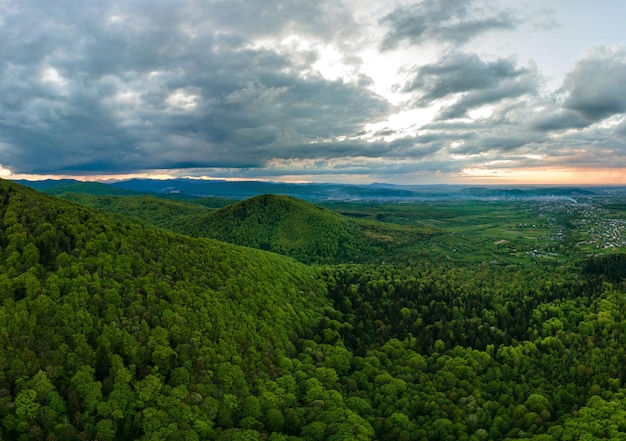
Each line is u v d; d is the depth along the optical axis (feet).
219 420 358.64
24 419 294.05
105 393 335.88
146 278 448.65
